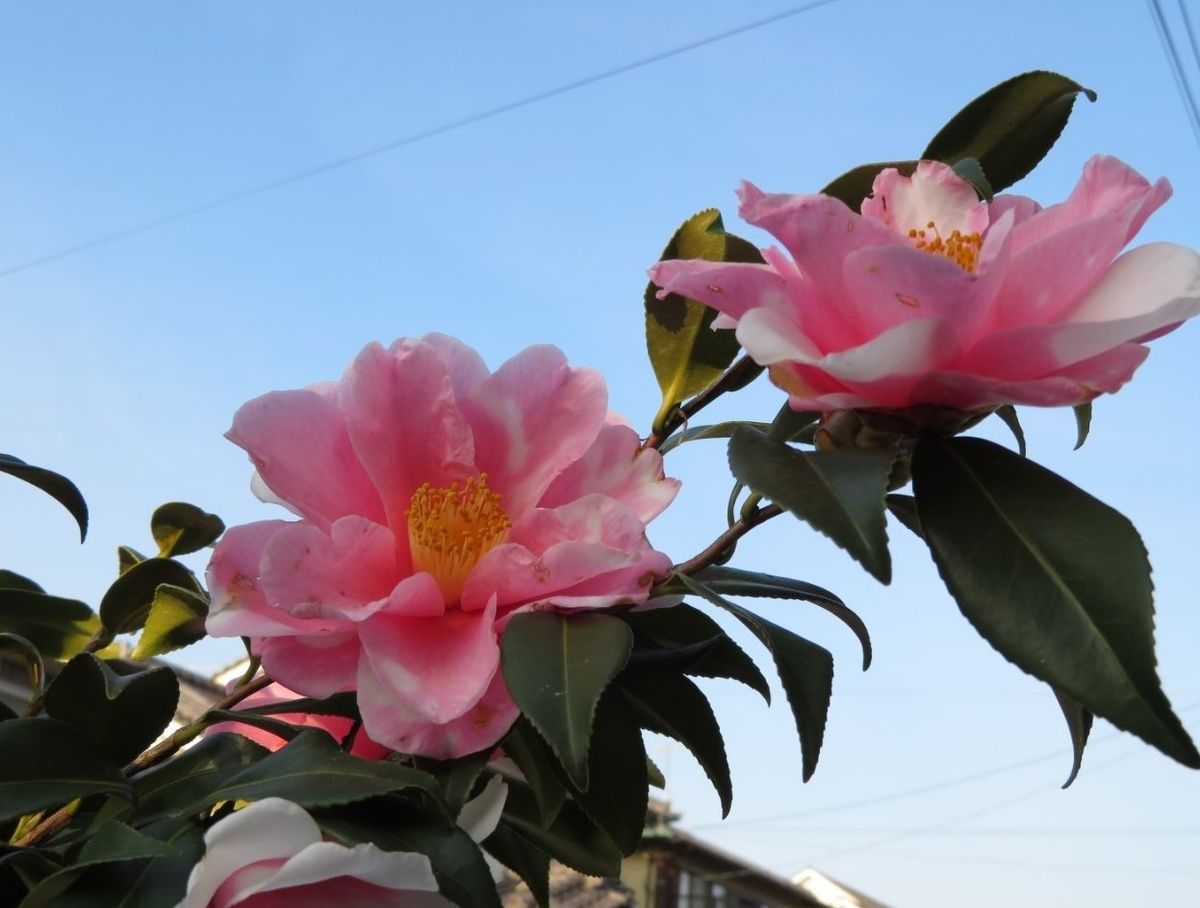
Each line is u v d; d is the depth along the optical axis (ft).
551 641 1.06
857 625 1.30
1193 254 0.99
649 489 1.19
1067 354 0.99
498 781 1.09
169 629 1.49
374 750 1.21
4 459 1.42
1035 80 1.39
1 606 1.61
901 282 0.98
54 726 1.10
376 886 0.98
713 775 1.23
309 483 1.16
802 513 1.01
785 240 1.03
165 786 1.13
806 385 1.07
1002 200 1.23
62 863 1.06
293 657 1.09
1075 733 1.15
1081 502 1.02
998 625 0.99
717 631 1.27
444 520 1.16
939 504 1.05
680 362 1.40
